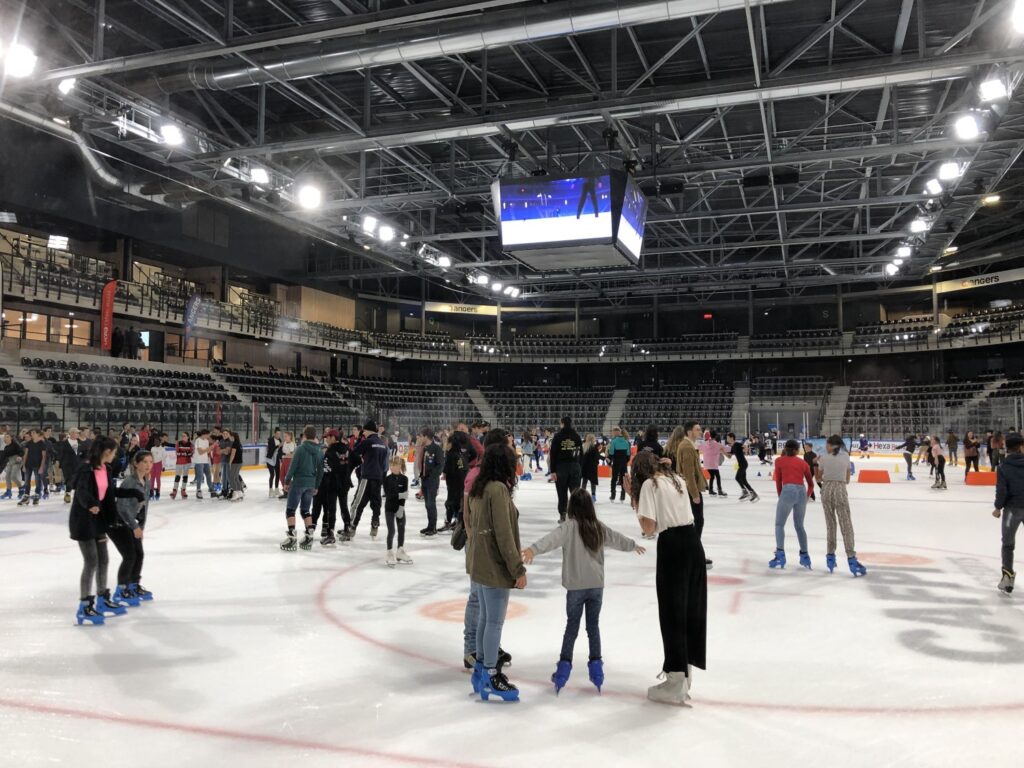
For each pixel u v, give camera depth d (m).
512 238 20.00
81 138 22.14
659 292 42.72
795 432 46.03
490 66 18.62
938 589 8.27
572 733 4.25
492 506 4.76
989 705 4.71
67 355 30.64
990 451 25.39
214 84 17.28
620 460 19.09
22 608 7.27
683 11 12.96
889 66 14.88
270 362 46.03
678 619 4.77
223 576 8.88
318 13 15.96
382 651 5.86
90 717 4.49
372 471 11.75
